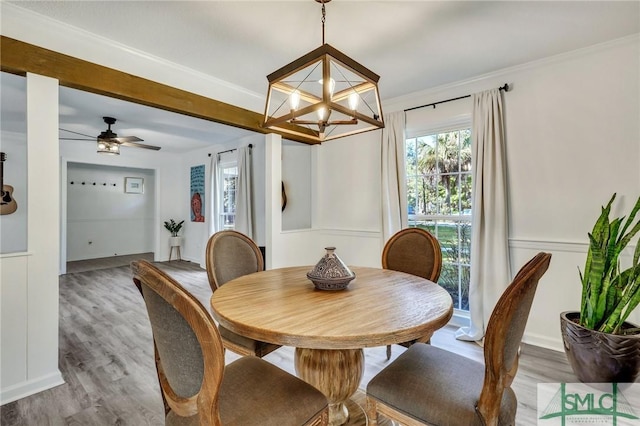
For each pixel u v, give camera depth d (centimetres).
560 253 255
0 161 481
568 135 253
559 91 257
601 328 196
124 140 416
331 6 194
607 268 198
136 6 194
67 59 214
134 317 335
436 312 127
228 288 165
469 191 311
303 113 155
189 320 84
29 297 196
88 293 431
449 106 316
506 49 247
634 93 228
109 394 196
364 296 150
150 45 240
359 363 170
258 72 289
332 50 147
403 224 337
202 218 652
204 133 497
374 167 376
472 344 271
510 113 279
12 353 190
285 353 253
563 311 253
